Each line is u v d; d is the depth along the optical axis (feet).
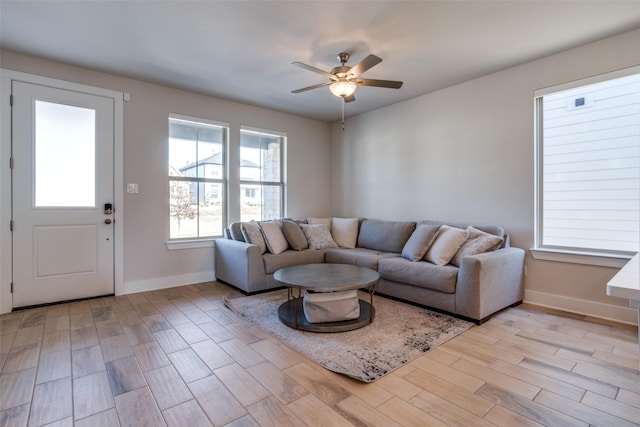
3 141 9.75
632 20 8.14
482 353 7.23
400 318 9.37
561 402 5.47
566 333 8.29
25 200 10.11
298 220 16.08
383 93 13.50
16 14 7.80
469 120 12.18
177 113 12.97
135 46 9.46
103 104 11.37
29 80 10.07
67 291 10.85
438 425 4.92
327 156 18.21
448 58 10.25
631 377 6.22
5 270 9.83
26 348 7.45
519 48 9.61
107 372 6.43
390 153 15.16
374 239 13.99
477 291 8.77
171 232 13.08
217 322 9.13
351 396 5.67
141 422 5.00
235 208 14.67
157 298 11.41
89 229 11.21
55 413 5.20
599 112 9.62
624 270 3.71
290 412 5.24
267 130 15.69
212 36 8.87
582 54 9.50
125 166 11.85
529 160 10.65
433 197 13.41
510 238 11.14
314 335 8.21
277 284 12.41
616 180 9.39
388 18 7.98
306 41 9.14
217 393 5.75
